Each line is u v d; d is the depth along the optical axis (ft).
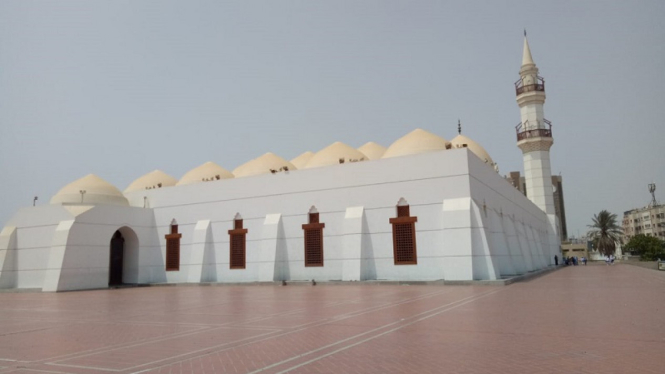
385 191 94.79
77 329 39.70
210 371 23.36
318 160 117.50
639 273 108.27
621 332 30.42
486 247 83.35
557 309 42.83
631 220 420.77
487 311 42.65
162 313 50.14
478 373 21.49
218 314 47.44
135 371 23.94
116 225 113.60
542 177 176.96
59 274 99.35
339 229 98.58
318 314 44.34
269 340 31.40
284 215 105.40
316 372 22.61
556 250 179.63
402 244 91.56
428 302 52.06
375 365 23.61
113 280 117.60
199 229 113.70
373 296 62.08
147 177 146.30
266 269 102.32
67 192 120.06
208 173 135.74
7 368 25.40
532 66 172.35
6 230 116.47
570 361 23.13
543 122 174.60
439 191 89.51
